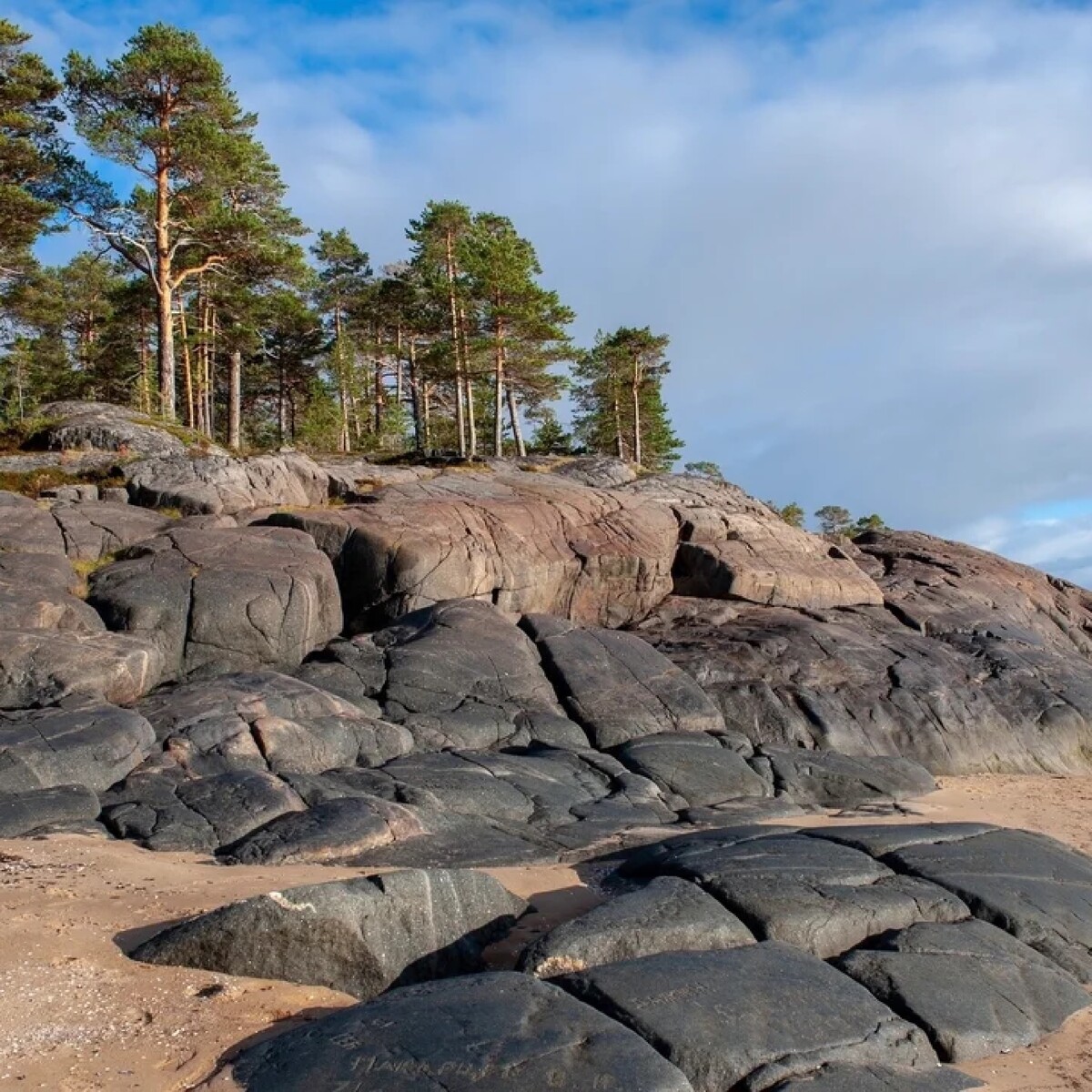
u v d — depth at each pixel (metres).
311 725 15.26
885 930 9.35
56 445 28.06
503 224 44.19
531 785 14.94
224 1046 7.05
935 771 19.81
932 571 28.38
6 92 30.72
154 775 13.28
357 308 50.62
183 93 32.78
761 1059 6.89
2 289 37.12
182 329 38.47
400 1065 6.38
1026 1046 7.96
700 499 28.38
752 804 15.70
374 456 36.78
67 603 17.45
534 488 26.53
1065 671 23.25
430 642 18.91
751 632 22.28
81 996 7.64
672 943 8.53
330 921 8.21
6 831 11.46
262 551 20.23
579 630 20.73
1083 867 11.20
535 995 7.21
